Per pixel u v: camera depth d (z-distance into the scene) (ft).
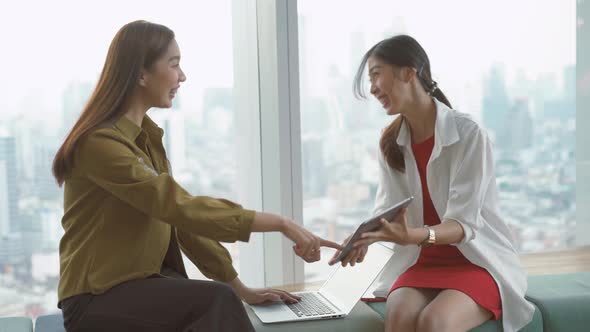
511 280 8.05
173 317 6.29
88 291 6.46
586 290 8.66
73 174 6.63
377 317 8.08
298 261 12.73
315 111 12.82
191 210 6.31
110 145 6.44
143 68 6.84
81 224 6.68
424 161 8.45
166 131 11.97
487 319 7.76
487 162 8.18
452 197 7.97
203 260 8.04
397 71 8.23
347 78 12.93
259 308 8.25
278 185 12.57
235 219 6.41
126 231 6.57
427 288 7.98
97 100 6.77
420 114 8.41
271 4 12.30
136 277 6.53
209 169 12.28
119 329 6.36
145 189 6.30
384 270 8.89
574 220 14.92
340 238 13.16
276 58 12.32
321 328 7.73
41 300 11.59
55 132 11.46
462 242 7.84
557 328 8.09
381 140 8.77
